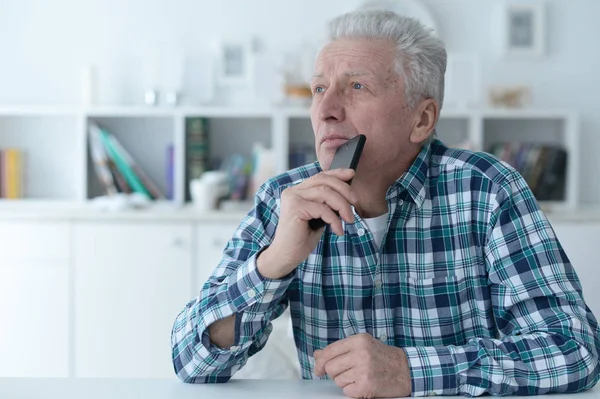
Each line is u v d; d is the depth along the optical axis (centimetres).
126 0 368
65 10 367
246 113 349
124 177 356
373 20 123
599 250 153
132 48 368
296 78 359
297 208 103
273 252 106
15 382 107
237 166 358
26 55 368
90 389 104
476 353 105
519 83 374
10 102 369
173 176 357
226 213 330
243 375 192
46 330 330
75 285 330
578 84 375
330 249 127
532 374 104
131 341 330
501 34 369
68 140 373
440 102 129
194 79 367
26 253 329
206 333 110
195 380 110
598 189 378
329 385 108
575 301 115
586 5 373
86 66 357
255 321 110
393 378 102
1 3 367
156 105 360
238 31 369
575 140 356
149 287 330
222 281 120
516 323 119
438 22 370
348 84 122
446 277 126
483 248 125
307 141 377
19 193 364
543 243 120
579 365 106
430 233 127
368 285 126
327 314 127
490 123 379
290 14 369
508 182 124
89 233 329
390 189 126
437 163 130
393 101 122
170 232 329
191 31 369
